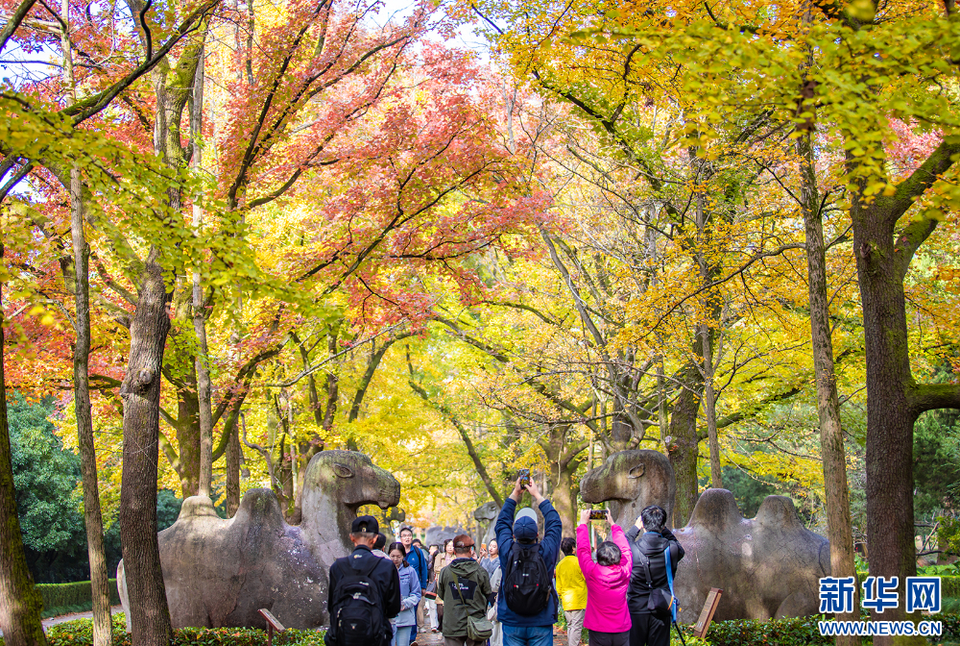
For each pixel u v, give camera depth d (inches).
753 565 493.7
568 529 901.2
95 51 458.3
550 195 555.2
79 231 388.2
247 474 910.4
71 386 585.3
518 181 549.6
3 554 286.5
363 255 508.1
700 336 580.1
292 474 763.4
